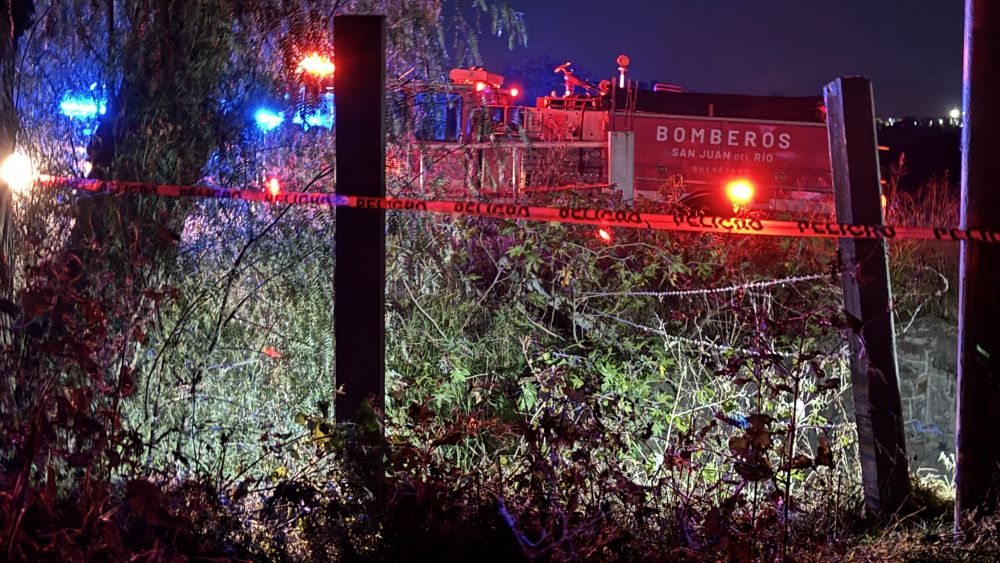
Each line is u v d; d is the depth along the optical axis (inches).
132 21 183.5
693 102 589.0
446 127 214.5
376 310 152.9
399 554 137.8
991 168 150.6
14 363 133.9
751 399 189.6
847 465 179.5
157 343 167.8
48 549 112.9
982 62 149.6
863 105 165.3
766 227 165.9
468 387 205.3
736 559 132.6
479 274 263.3
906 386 199.2
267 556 133.9
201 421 166.1
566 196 297.1
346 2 202.5
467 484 148.8
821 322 153.0
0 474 120.5
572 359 209.0
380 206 152.1
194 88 183.6
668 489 161.8
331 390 190.7
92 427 121.6
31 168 163.5
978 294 152.8
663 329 212.8
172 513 125.5
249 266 187.6
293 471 163.5
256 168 193.9
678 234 284.0
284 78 195.0
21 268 156.4
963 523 154.4
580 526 136.1
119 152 176.2
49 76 182.5
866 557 145.2
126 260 158.7
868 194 165.5
